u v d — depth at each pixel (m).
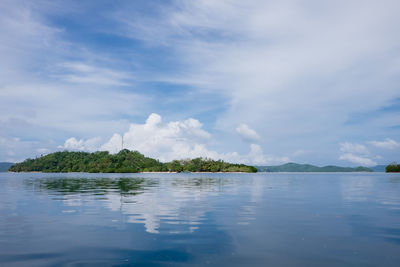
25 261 7.65
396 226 11.95
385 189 34.84
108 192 29.38
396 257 7.91
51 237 10.09
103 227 11.66
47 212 15.45
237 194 27.52
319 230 11.21
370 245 9.11
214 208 17.20
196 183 53.38
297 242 9.47
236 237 10.09
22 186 41.06
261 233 10.68
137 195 25.89
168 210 16.28
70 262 7.57
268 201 21.11
